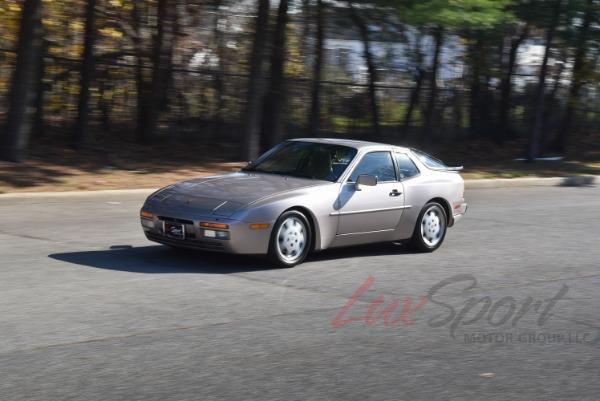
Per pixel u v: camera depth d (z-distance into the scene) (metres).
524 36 32.53
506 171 27.81
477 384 7.07
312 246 11.82
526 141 34.75
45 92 24.19
